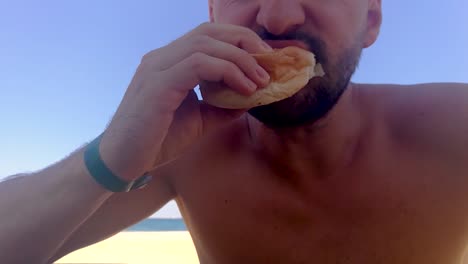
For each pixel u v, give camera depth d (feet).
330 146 1.14
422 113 1.24
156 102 0.90
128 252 9.35
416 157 1.17
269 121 1.07
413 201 1.14
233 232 1.24
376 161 1.18
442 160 1.16
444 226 1.13
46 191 0.99
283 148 1.16
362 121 1.22
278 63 0.91
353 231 1.15
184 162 1.36
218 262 1.28
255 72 0.87
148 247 10.80
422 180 1.15
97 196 0.97
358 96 1.29
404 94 1.30
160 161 1.01
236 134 1.35
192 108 1.02
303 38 0.96
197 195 1.31
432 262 1.14
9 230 0.95
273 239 1.20
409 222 1.13
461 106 1.22
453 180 1.14
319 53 0.97
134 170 0.93
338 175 1.17
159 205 1.41
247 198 1.24
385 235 1.13
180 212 1.46
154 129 0.90
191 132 1.02
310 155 1.15
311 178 1.18
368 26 1.26
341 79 1.03
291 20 0.95
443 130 1.19
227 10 1.06
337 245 1.15
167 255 8.73
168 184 1.39
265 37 0.97
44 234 0.96
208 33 0.91
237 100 0.91
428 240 1.13
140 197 1.36
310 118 1.05
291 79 0.91
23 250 0.96
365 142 1.20
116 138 0.92
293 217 1.19
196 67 0.88
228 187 1.27
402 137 1.20
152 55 0.96
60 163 1.06
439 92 1.28
